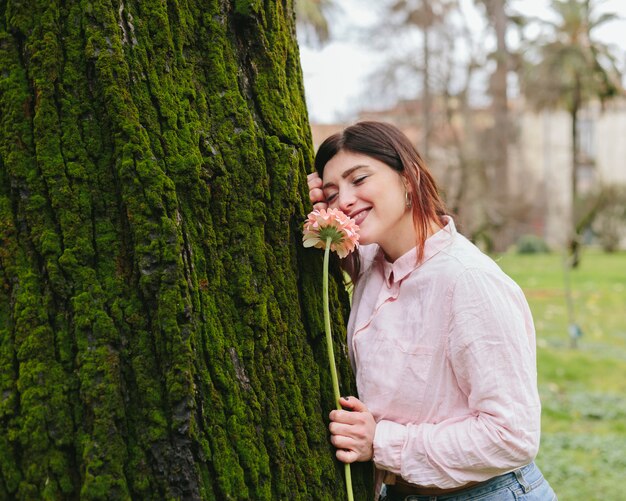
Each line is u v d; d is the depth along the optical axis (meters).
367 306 1.92
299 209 1.80
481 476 1.71
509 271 22.00
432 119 24.44
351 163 1.82
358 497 1.80
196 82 1.65
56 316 1.46
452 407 1.76
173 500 1.44
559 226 37.34
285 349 1.69
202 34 1.68
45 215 1.47
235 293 1.62
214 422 1.51
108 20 1.51
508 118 25.78
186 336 1.49
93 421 1.42
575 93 31.34
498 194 23.02
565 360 8.91
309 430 1.70
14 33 1.50
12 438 1.40
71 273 1.46
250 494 1.54
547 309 13.86
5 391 1.43
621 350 9.71
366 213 1.83
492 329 1.68
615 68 30.83
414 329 1.78
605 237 33.25
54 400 1.42
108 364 1.44
